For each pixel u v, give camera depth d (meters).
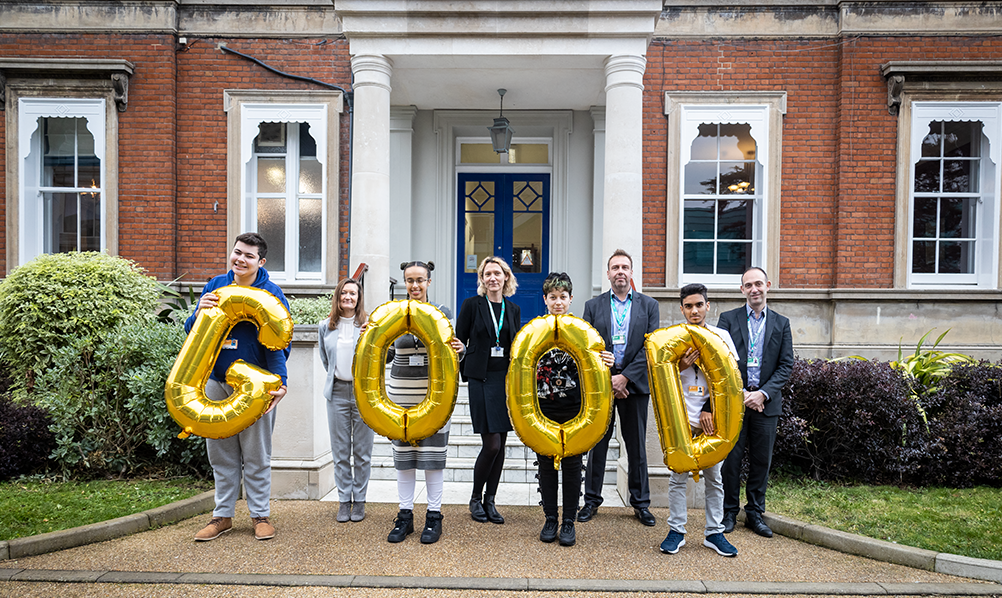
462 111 8.14
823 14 7.27
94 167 7.46
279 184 7.64
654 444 4.59
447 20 6.18
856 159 7.20
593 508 4.24
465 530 3.94
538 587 3.13
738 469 4.03
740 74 7.33
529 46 6.22
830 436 4.91
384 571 3.29
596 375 3.49
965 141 7.35
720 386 3.44
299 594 3.04
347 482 4.10
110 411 4.80
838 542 3.71
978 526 3.89
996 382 5.19
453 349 3.64
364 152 6.29
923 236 7.39
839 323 7.15
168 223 7.30
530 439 3.49
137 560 3.40
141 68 7.29
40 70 7.18
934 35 7.14
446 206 8.19
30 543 3.46
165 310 6.23
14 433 4.66
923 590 3.18
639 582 3.21
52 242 7.49
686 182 7.54
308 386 4.71
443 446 3.80
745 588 3.16
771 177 7.32
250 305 3.58
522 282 8.46
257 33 7.38
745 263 7.52
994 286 7.20
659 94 7.39
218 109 7.40
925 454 4.76
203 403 3.48
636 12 6.06
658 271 7.41
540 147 8.55
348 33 6.22
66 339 5.52
